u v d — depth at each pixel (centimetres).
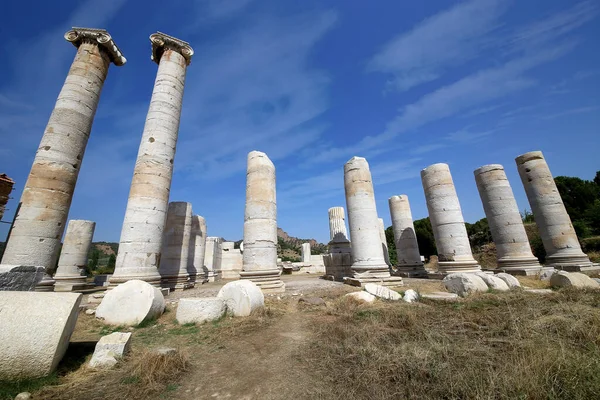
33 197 1016
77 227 1755
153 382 345
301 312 736
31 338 362
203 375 378
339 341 468
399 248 1884
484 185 1589
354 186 1320
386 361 365
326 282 1420
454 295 865
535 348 364
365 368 353
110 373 376
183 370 389
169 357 396
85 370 386
